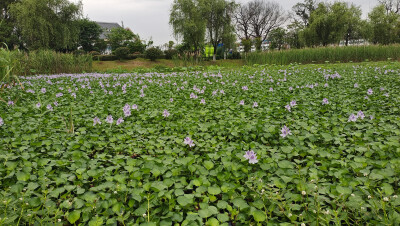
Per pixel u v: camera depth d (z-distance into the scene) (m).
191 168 3.28
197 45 40.06
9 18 37.97
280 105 6.75
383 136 4.33
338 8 47.09
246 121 5.38
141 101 7.38
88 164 3.55
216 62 40.12
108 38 55.50
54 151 3.99
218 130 4.92
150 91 9.16
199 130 5.08
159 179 3.24
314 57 28.81
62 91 9.27
